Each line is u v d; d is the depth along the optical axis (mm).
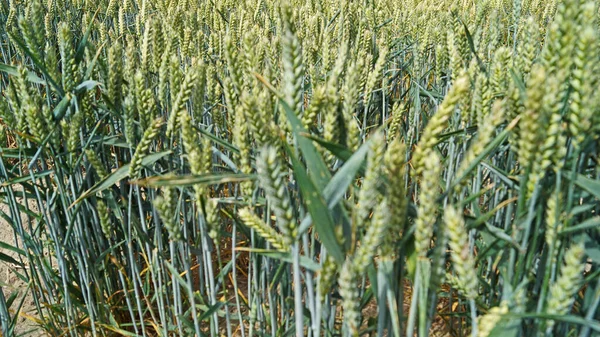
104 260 1198
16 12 2141
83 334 1229
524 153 683
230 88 953
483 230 817
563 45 674
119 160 1303
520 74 978
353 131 766
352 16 1770
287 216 675
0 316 1191
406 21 2008
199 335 981
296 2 2312
